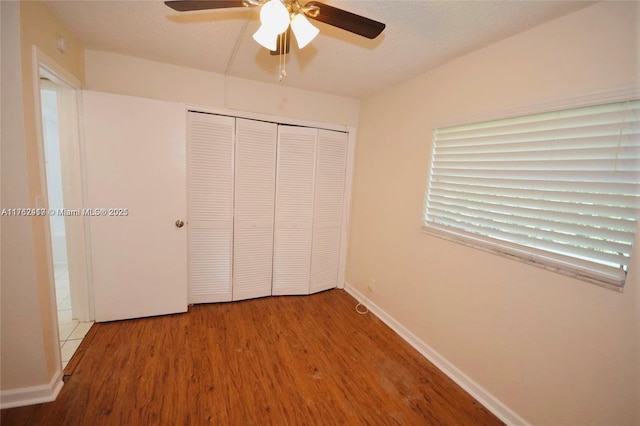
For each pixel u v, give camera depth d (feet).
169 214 8.17
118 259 7.79
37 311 5.07
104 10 5.49
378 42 6.12
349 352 7.35
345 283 11.51
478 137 6.16
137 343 7.10
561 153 4.75
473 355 6.15
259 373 6.34
